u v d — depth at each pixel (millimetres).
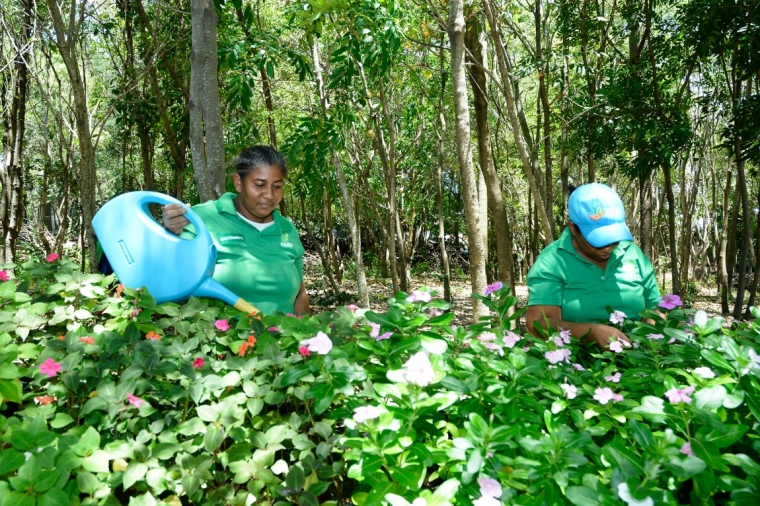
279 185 2318
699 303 14484
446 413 1527
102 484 1244
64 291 2010
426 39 6688
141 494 1354
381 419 1294
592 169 7688
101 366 1533
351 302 11406
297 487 1260
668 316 1967
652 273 2371
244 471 1304
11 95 8203
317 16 4008
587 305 2268
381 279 18797
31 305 1840
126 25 7172
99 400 1400
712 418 1213
